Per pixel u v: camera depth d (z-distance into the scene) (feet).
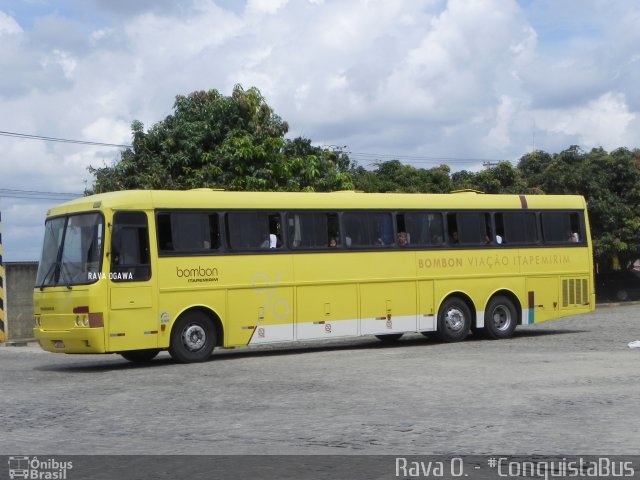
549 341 77.61
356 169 155.84
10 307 101.96
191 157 102.73
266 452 33.17
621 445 32.86
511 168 150.20
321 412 41.86
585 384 48.65
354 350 74.74
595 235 150.30
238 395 48.26
